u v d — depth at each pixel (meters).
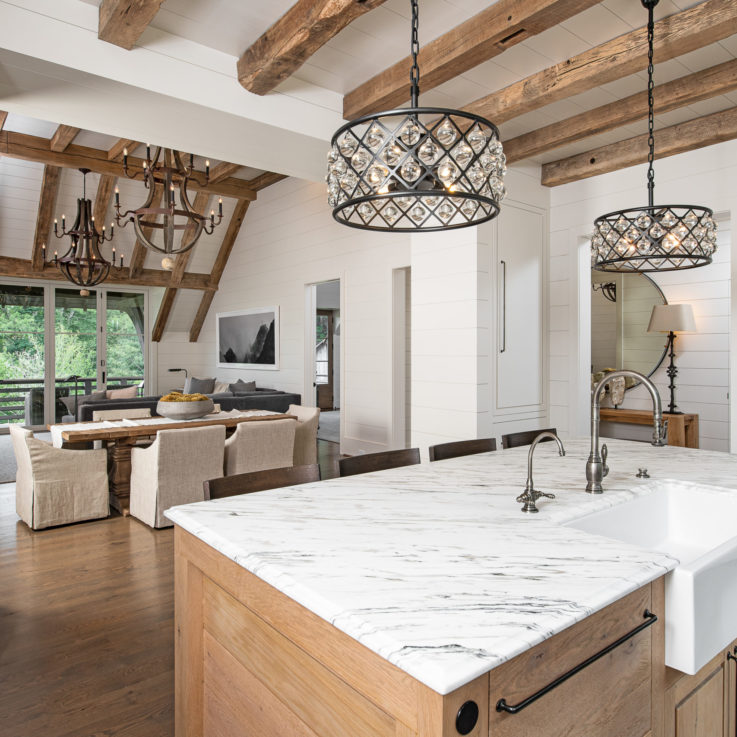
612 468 2.23
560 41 2.62
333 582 1.09
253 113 2.97
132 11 2.27
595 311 5.41
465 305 3.91
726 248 4.67
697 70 2.92
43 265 8.30
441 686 0.76
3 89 2.62
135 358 9.90
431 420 4.19
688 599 1.19
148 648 2.30
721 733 1.41
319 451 6.84
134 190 7.74
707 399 4.79
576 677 0.99
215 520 1.50
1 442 7.57
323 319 12.30
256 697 1.23
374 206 1.59
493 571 1.15
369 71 3.03
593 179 4.19
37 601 2.73
